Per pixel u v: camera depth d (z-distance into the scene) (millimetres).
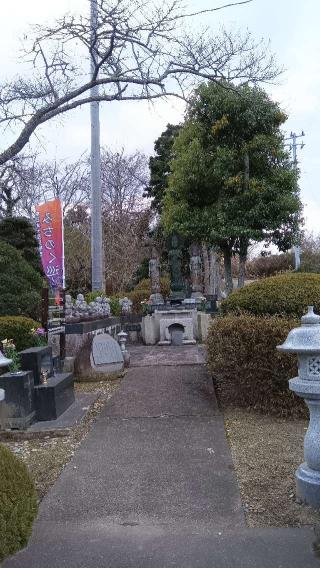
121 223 27047
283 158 14352
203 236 14828
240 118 14016
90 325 9375
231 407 6285
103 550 3043
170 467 4371
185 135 15047
